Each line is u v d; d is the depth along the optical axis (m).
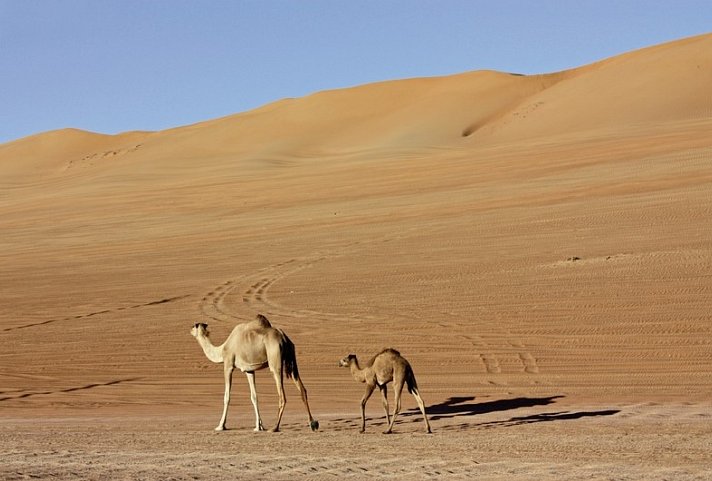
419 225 45.69
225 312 31.39
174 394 21.16
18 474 11.12
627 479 10.74
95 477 10.93
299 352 25.23
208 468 11.70
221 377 23.22
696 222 37.59
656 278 29.72
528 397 19.00
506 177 58.88
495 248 37.69
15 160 139.00
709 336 23.70
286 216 54.41
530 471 11.34
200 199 67.69
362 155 91.00
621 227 38.56
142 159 115.00
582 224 40.34
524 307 28.09
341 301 31.50
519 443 13.61
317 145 110.00
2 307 35.41
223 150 114.25
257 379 22.81
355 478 11.00
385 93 126.06
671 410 16.83
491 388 20.17
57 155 139.50
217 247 46.25
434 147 91.75
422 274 34.41
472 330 26.19
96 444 14.04
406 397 19.67
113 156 125.31
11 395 21.66
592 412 16.86
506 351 23.78
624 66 103.88
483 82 122.19
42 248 52.44
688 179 47.91
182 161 107.50
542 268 33.00
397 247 40.53
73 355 26.61
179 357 25.72
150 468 11.66
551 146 72.56
